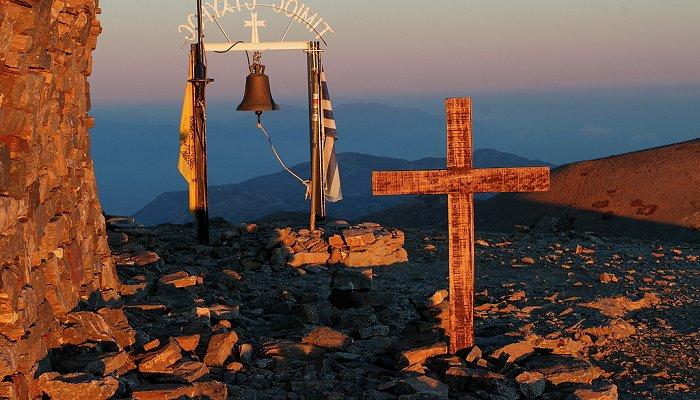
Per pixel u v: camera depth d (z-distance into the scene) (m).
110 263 10.77
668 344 11.16
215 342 9.16
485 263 17.25
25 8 6.61
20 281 6.54
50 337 7.28
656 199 34.88
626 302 13.09
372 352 10.20
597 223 34.78
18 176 6.55
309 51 18.34
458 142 9.31
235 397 8.15
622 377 9.95
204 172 18.05
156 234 17.16
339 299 12.33
